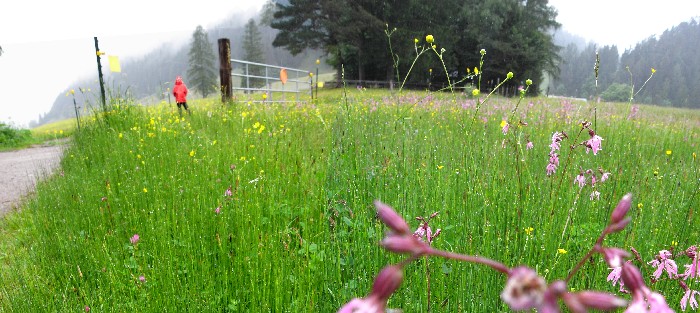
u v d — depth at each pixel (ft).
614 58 503.20
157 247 12.19
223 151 19.79
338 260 10.33
